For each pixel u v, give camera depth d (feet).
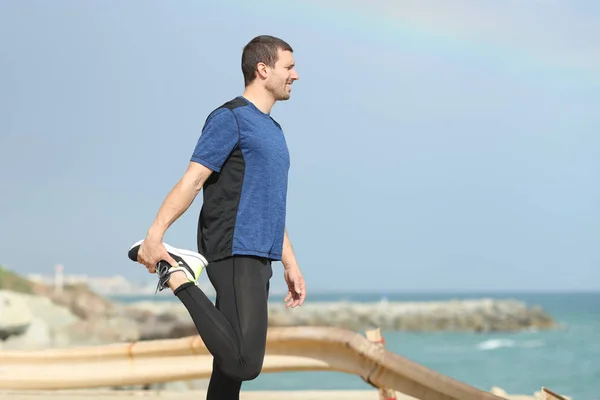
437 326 375.86
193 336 20.48
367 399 23.94
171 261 15.40
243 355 15.26
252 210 15.81
